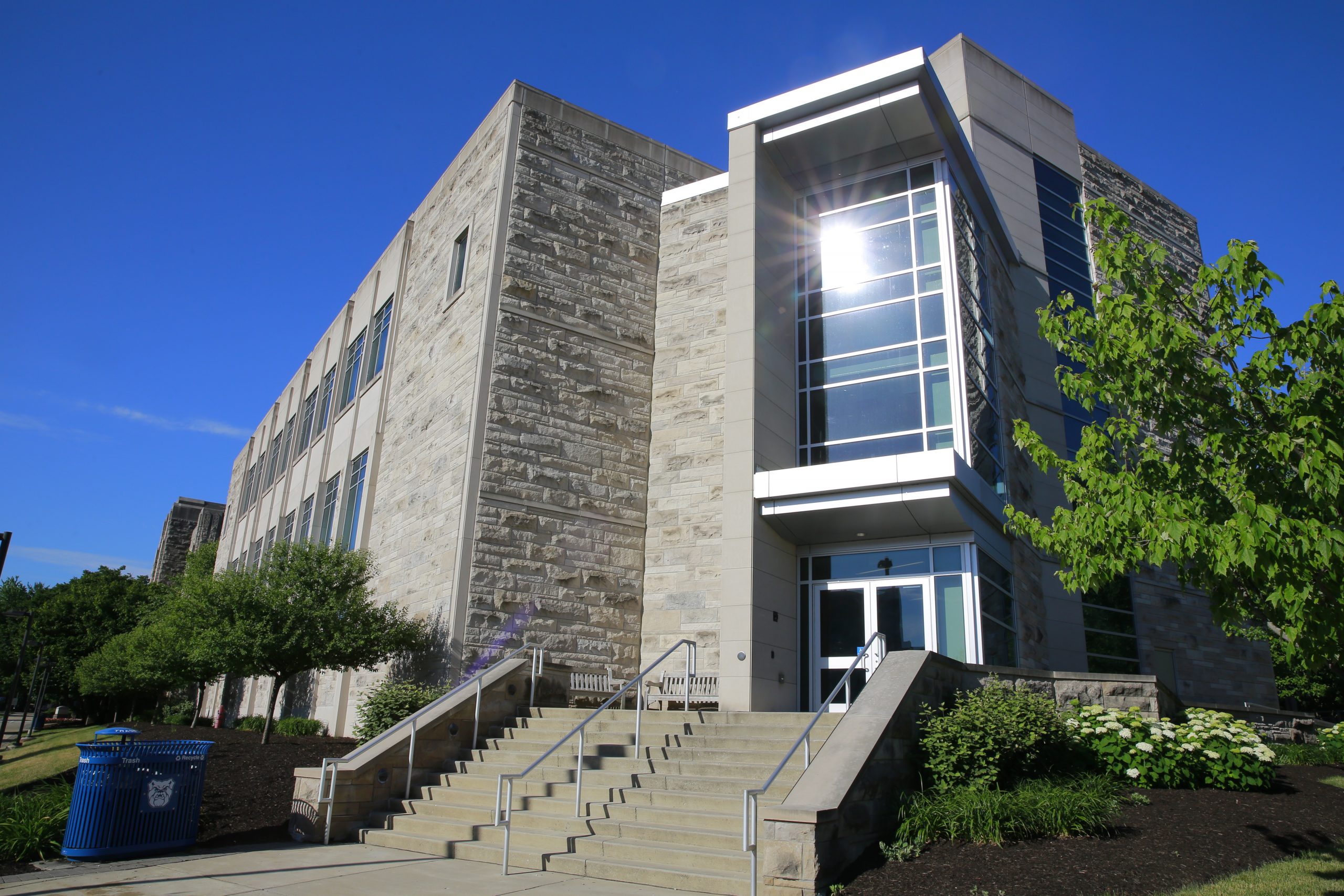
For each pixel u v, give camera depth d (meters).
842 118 17.52
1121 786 10.32
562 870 8.72
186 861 8.99
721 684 15.08
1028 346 23.25
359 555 19.20
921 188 18.17
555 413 17.77
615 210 19.95
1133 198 29.94
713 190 19.94
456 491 16.78
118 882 7.88
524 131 19.08
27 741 28.78
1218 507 7.18
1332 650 6.45
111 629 47.34
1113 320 7.93
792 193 19.80
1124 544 7.57
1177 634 23.78
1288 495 6.95
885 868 7.74
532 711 13.23
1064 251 26.19
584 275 19.02
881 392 17.39
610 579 17.47
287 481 33.50
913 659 10.09
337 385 28.80
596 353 18.67
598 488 17.89
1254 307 7.25
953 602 15.59
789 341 18.50
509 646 16.02
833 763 8.39
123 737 9.45
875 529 16.19
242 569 19.67
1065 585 8.24
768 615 15.87
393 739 11.56
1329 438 6.48
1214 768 10.61
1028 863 7.66
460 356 18.34
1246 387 7.33
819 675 16.39
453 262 20.36
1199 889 7.02
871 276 18.28
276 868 8.67
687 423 18.45
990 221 21.38
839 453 17.48
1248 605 7.13
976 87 26.02
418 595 17.52
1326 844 8.48
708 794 9.59
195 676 24.02
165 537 61.81
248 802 11.73
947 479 14.54
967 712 9.73
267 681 27.89
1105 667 21.64
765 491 15.94
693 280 19.53
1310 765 13.36
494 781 11.03
